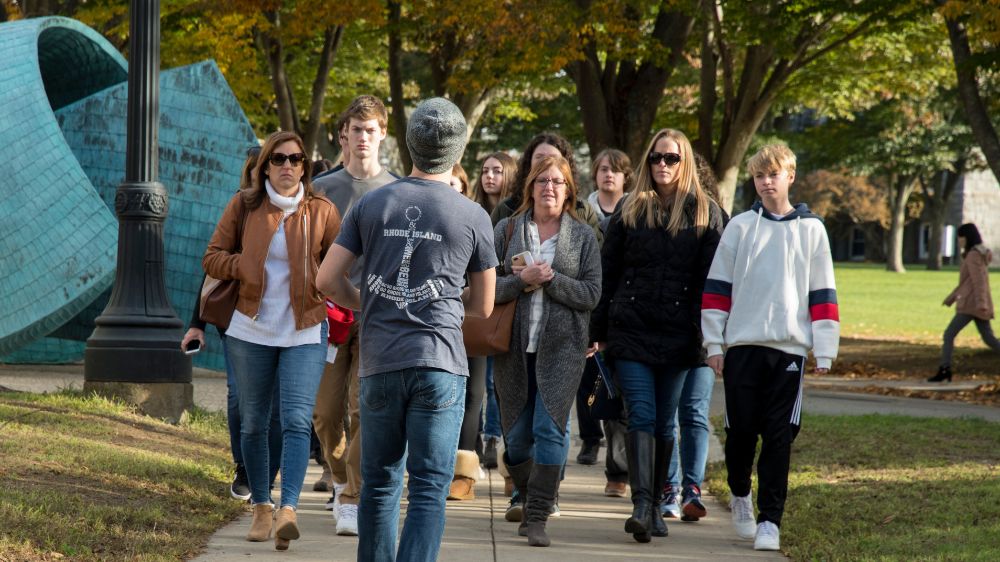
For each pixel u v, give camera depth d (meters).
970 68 31.92
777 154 12.40
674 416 13.12
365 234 8.69
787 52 37.75
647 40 36.97
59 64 27.67
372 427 8.62
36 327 22.66
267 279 11.35
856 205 147.50
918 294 83.62
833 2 35.94
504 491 15.82
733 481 12.84
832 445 19.27
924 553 11.22
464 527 13.23
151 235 19.56
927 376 35.28
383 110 13.20
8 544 10.10
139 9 19.53
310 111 45.94
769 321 12.20
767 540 12.06
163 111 25.80
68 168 23.28
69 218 23.05
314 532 12.55
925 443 19.53
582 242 12.74
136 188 19.50
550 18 34.72
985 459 17.84
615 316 12.91
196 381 28.08
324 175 13.32
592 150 41.00
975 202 171.25
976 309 33.25
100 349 19.17
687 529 13.44
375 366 8.50
